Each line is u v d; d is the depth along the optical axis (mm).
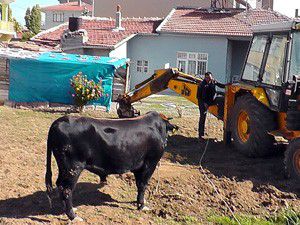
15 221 6977
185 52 30281
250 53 12016
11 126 13508
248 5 35906
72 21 30750
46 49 26844
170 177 9367
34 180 8844
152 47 30797
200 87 12805
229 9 32312
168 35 30375
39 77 17344
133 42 31094
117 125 7438
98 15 43312
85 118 7242
